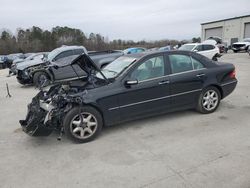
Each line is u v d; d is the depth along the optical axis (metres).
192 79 5.43
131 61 5.17
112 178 3.42
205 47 17.20
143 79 5.02
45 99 4.99
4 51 57.25
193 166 3.59
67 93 4.69
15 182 3.45
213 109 5.84
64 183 3.37
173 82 5.23
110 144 4.49
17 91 10.58
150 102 5.08
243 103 6.62
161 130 4.98
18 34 68.31
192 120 5.42
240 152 3.92
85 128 4.59
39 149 4.44
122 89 4.79
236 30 48.47
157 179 3.33
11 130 5.51
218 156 3.83
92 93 4.61
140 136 4.76
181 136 4.65
